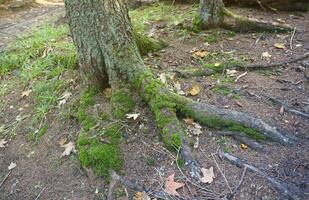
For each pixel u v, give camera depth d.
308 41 4.63
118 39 3.66
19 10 9.07
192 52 4.57
